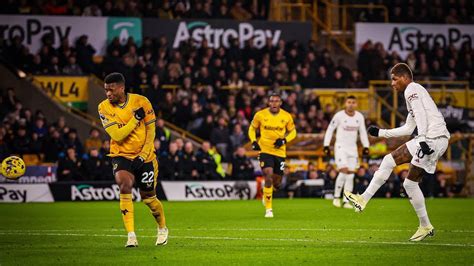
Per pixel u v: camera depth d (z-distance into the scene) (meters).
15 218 30.83
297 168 48.62
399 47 59.06
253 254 18.62
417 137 21.23
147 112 19.95
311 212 33.59
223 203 41.28
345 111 37.34
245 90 51.22
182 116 50.09
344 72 55.78
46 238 22.77
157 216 20.59
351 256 18.19
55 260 17.75
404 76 21.08
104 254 18.73
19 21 52.44
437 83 55.94
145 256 18.33
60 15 53.25
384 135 21.95
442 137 20.72
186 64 53.12
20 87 49.56
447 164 51.53
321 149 49.59
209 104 50.69
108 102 19.78
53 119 49.69
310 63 54.69
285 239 22.08
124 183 19.78
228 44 56.22
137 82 50.75
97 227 26.61
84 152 47.66
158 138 46.00
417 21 59.62
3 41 52.12
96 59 53.78
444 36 59.41
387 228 25.52
